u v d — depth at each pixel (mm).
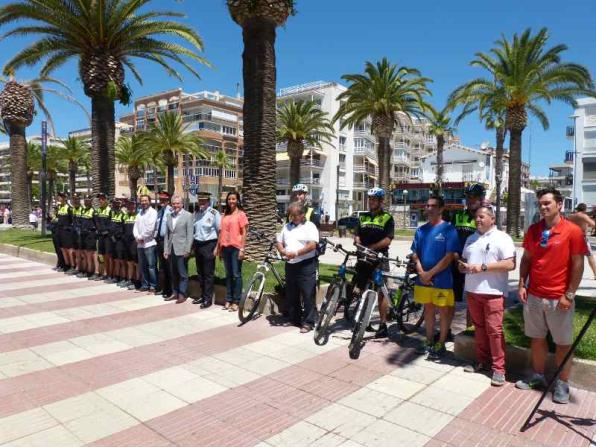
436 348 5094
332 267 10719
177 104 69250
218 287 7609
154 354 5152
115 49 14438
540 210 4066
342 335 5984
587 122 41594
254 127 9648
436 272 4891
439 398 4082
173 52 15102
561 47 22125
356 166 65875
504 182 76812
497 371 4391
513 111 24438
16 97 21531
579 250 3904
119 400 3971
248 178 9766
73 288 8875
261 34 9570
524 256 4301
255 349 5363
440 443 3320
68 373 4570
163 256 8094
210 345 5488
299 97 61156
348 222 6938
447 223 4992
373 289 5754
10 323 6375
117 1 13508
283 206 61625
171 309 7234
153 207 8828
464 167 70250
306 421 3631
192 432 3439
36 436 3350
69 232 10469
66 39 14070
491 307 4414
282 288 6887
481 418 3711
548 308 4023
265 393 4148
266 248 9664
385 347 5562
